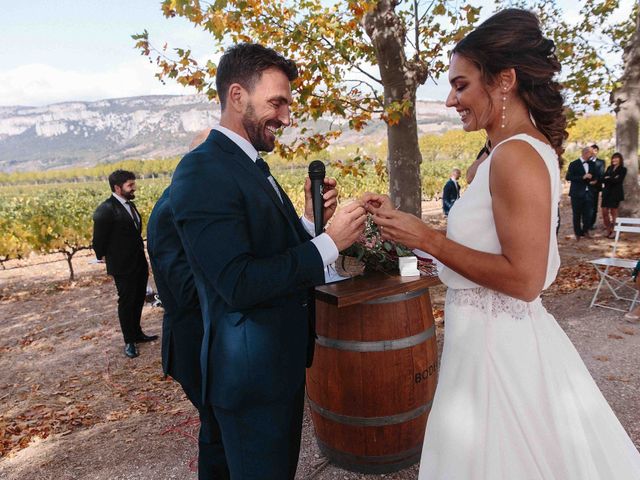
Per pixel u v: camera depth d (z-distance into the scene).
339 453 2.59
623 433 1.51
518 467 1.38
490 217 1.34
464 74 1.35
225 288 1.45
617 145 10.37
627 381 3.64
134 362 5.12
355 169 6.42
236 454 1.71
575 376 1.47
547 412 1.39
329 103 5.32
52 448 3.34
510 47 1.28
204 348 1.67
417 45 5.84
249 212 1.56
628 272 7.07
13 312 7.65
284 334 1.69
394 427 2.48
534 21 1.32
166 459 3.03
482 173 1.35
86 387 4.54
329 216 2.07
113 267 5.11
